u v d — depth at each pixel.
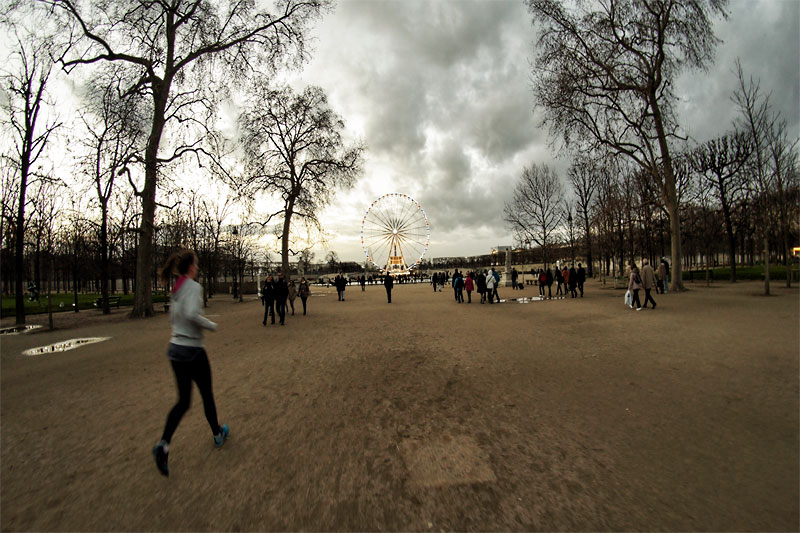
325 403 5.30
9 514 2.85
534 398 5.18
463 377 6.39
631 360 6.96
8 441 4.25
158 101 18.56
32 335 13.67
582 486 3.03
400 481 3.20
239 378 6.82
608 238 36.34
